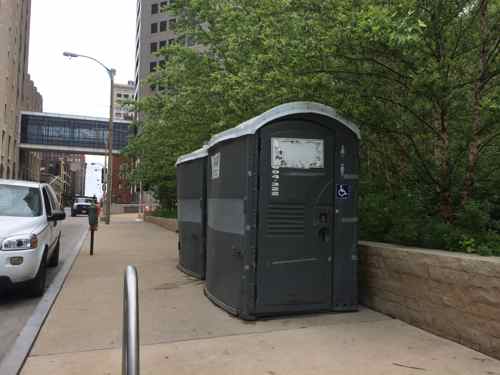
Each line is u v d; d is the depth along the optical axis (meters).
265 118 5.71
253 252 5.69
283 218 5.79
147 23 76.12
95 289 7.85
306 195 5.87
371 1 5.76
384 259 5.90
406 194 6.89
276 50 6.75
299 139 5.87
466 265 4.60
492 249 4.98
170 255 12.41
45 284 8.38
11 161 58.16
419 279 5.27
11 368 4.27
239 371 4.17
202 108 12.50
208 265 7.27
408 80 5.97
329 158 5.98
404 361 4.31
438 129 6.42
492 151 6.45
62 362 4.47
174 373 4.14
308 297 5.86
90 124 84.75
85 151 84.38
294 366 4.26
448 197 6.25
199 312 6.23
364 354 4.51
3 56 48.78
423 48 5.68
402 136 6.84
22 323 6.01
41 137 82.06
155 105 14.89
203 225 8.64
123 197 83.50
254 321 5.70
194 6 12.15
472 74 5.87
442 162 6.22
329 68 6.19
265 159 5.76
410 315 5.42
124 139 86.56
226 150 6.39
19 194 8.29
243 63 10.26
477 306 4.48
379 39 5.17
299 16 6.50
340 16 5.56
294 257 5.82
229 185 6.25
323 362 4.34
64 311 6.39
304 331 5.26
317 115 5.89
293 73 6.38
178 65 13.35
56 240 9.95
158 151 21.62
